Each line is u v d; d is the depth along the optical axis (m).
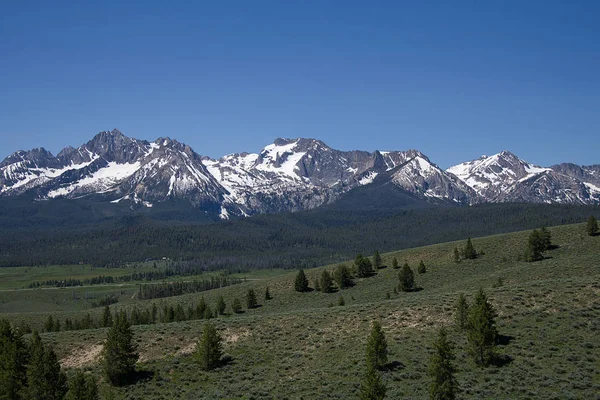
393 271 170.38
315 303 153.25
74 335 86.38
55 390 61.03
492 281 117.19
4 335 69.88
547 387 54.34
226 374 69.50
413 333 72.12
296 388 62.19
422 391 56.41
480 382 57.22
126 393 66.94
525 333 66.25
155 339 80.94
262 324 84.00
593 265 109.31
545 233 153.38
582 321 66.62
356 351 69.56
